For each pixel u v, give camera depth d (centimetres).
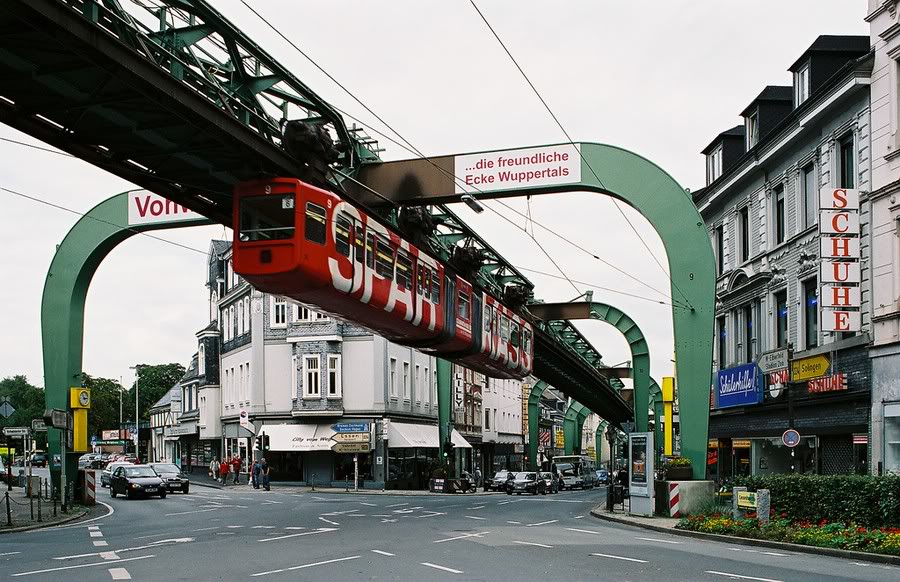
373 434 5212
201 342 6731
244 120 1858
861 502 1869
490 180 2708
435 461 5353
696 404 2772
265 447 4891
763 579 1242
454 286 2839
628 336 4641
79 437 3253
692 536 2139
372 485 5166
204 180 1995
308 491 4838
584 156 2722
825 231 2612
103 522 2486
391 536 1923
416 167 2664
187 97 1600
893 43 2478
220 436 6506
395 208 2730
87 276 3291
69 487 3070
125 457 7994
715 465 4025
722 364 4016
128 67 1458
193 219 3117
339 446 5172
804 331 3055
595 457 14562
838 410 2792
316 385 5300
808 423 3005
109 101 1580
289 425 5341
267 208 1833
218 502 3538
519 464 9194
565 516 2911
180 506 3250
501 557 1501
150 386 12519
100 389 12175
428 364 6141
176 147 1802
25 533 2148
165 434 8612
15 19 1321
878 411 2520
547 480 5547
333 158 2112
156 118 1672
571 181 2708
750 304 3647
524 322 3884
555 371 5678
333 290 1936
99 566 1388
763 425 3412
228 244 6831
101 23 1488
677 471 2781
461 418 6844
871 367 2566
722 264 4003
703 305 2748
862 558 1580
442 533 2016
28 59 1454
